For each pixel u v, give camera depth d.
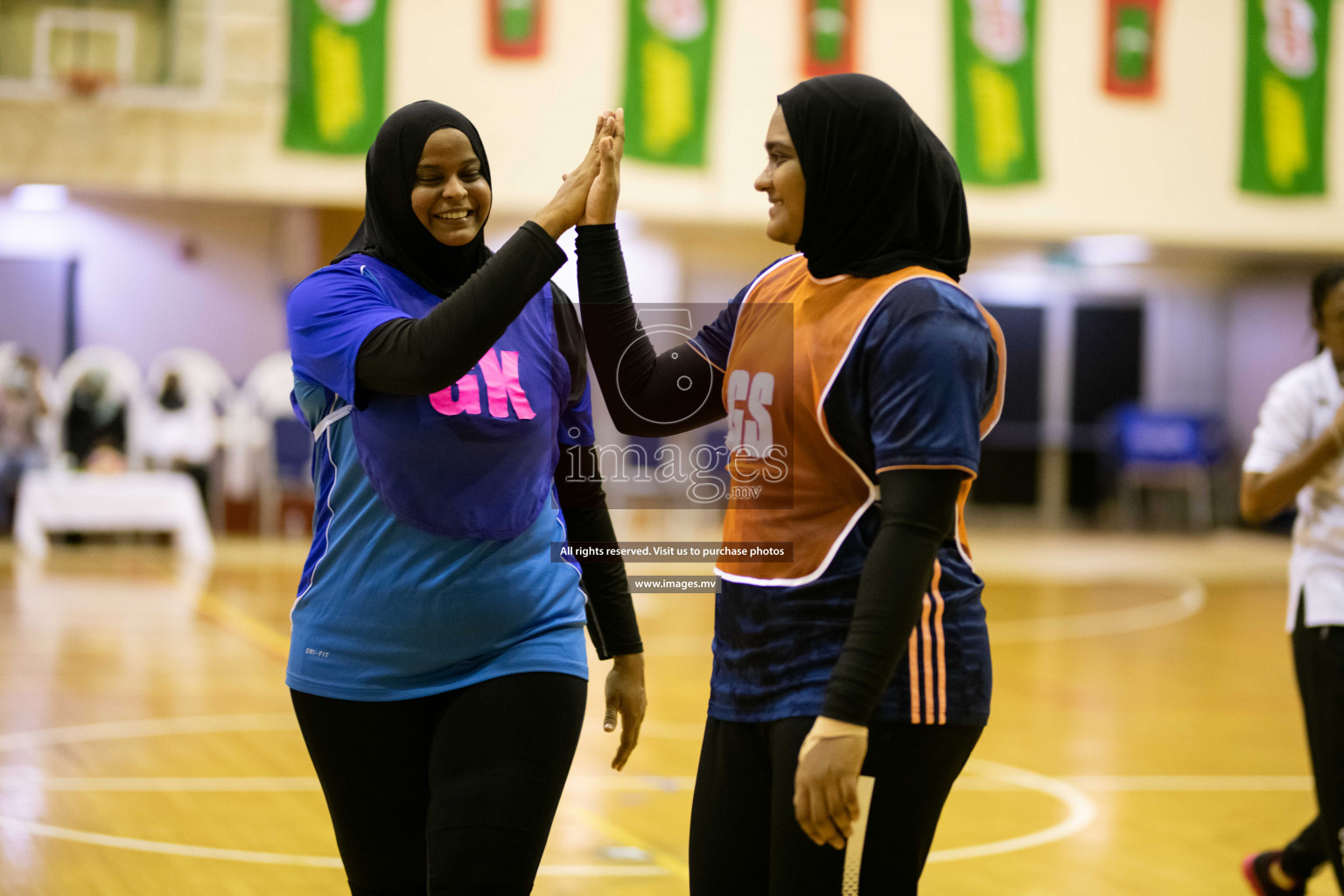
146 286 20.48
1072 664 12.20
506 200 16.94
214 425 19.27
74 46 16.28
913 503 2.81
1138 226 18.08
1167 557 21.17
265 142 16.64
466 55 16.83
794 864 2.99
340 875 5.90
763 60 17.31
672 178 17.23
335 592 3.45
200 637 12.23
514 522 3.44
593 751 8.45
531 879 3.30
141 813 6.84
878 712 2.94
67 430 18.61
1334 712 4.76
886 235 3.05
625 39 17.06
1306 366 5.20
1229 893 5.91
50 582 15.19
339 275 3.40
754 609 3.12
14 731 8.61
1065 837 6.79
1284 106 18.28
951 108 17.58
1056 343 25.19
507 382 3.46
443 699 3.41
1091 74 17.92
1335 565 4.83
